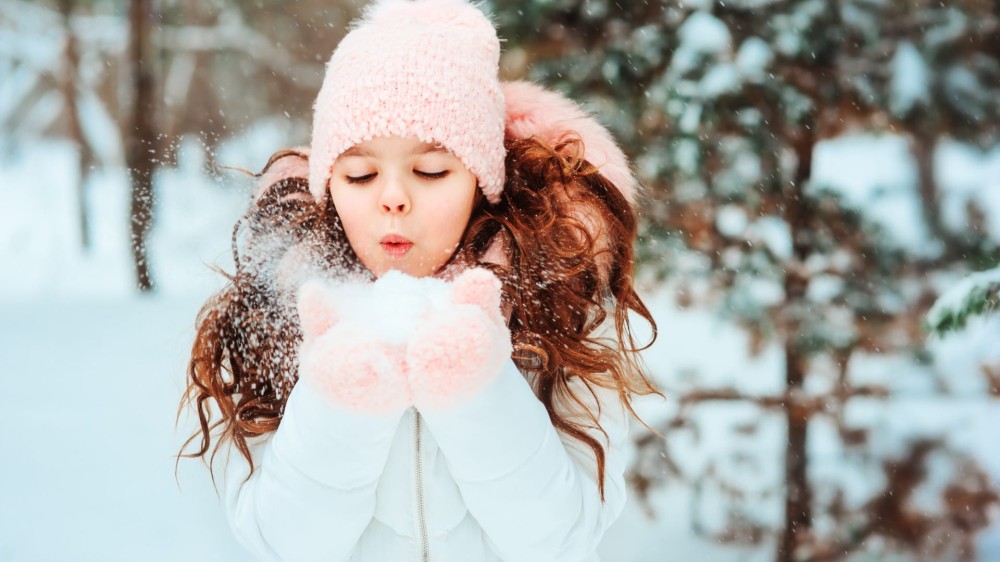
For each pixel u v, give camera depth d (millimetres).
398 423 1188
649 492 3191
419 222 1263
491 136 1343
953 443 3262
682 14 3096
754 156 3117
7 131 13406
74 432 3967
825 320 3113
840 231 3152
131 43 8164
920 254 3211
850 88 3125
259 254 1370
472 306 1045
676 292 3199
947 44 3145
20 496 3340
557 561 1195
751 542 3086
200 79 11102
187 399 1429
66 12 11062
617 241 1534
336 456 1080
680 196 3133
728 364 3711
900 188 3352
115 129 10969
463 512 1261
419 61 1272
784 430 3295
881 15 3121
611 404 1440
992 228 3305
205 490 2311
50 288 7734
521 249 1356
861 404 3777
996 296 2285
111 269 8414
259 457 1305
